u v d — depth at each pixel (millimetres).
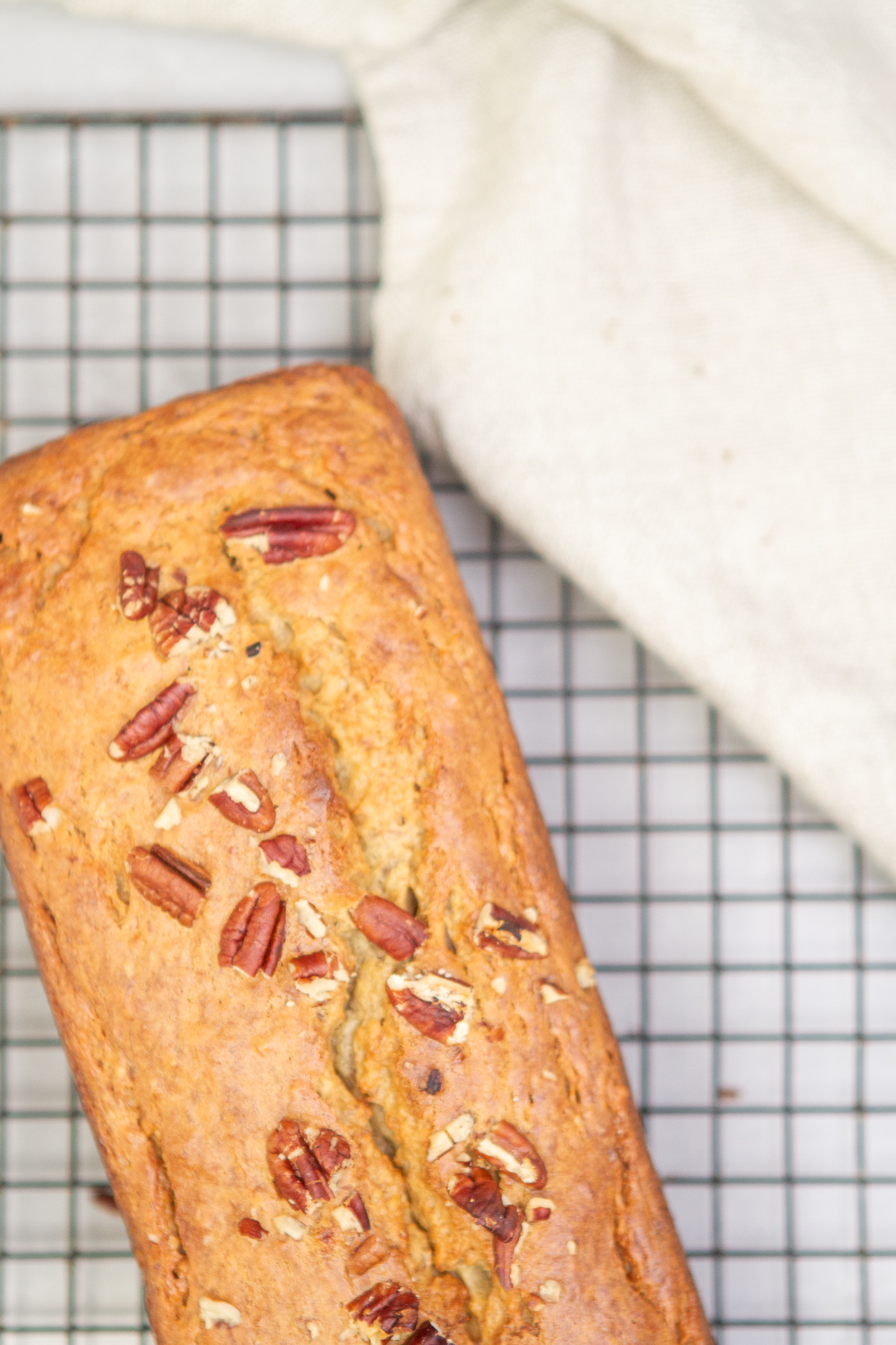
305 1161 702
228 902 707
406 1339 703
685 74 753
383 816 713
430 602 724
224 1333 705
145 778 710
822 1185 792
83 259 793
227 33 786
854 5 755
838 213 753
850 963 794
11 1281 793
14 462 732
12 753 716
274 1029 705
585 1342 704
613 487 763
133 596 714
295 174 792
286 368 744
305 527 720
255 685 712
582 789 796
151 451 728
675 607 762
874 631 762
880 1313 789
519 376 764
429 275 771
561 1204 707
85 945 711
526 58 768
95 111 789
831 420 763
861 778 759
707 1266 791
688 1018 794
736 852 795
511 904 716
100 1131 712
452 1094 706
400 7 770
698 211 767
